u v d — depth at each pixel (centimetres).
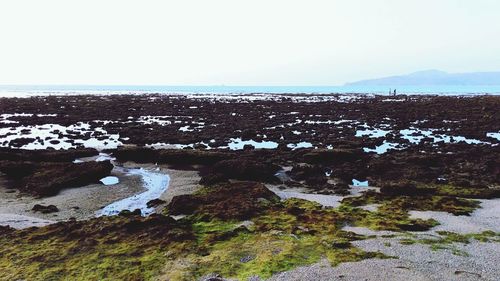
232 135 4988
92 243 1845
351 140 4534
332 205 2411
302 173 3138
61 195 2722
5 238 1911
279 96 15662
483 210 2302
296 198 2536
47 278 1559
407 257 1695
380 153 3934
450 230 1998
